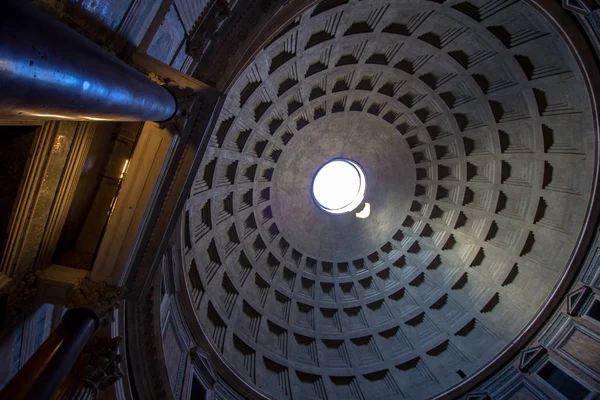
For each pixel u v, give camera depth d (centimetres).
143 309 1183
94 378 914
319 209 2389
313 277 2444
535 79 1705
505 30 1619
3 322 780
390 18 1600
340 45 1655
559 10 1442
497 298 2148
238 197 1952
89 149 920
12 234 765
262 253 2227
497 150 2011
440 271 2350
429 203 2334
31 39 333
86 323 805
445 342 2230
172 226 1114
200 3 1027
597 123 1648
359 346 2328
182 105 973
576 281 1866
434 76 1914
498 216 2130
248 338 2008
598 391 1642
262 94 1666
